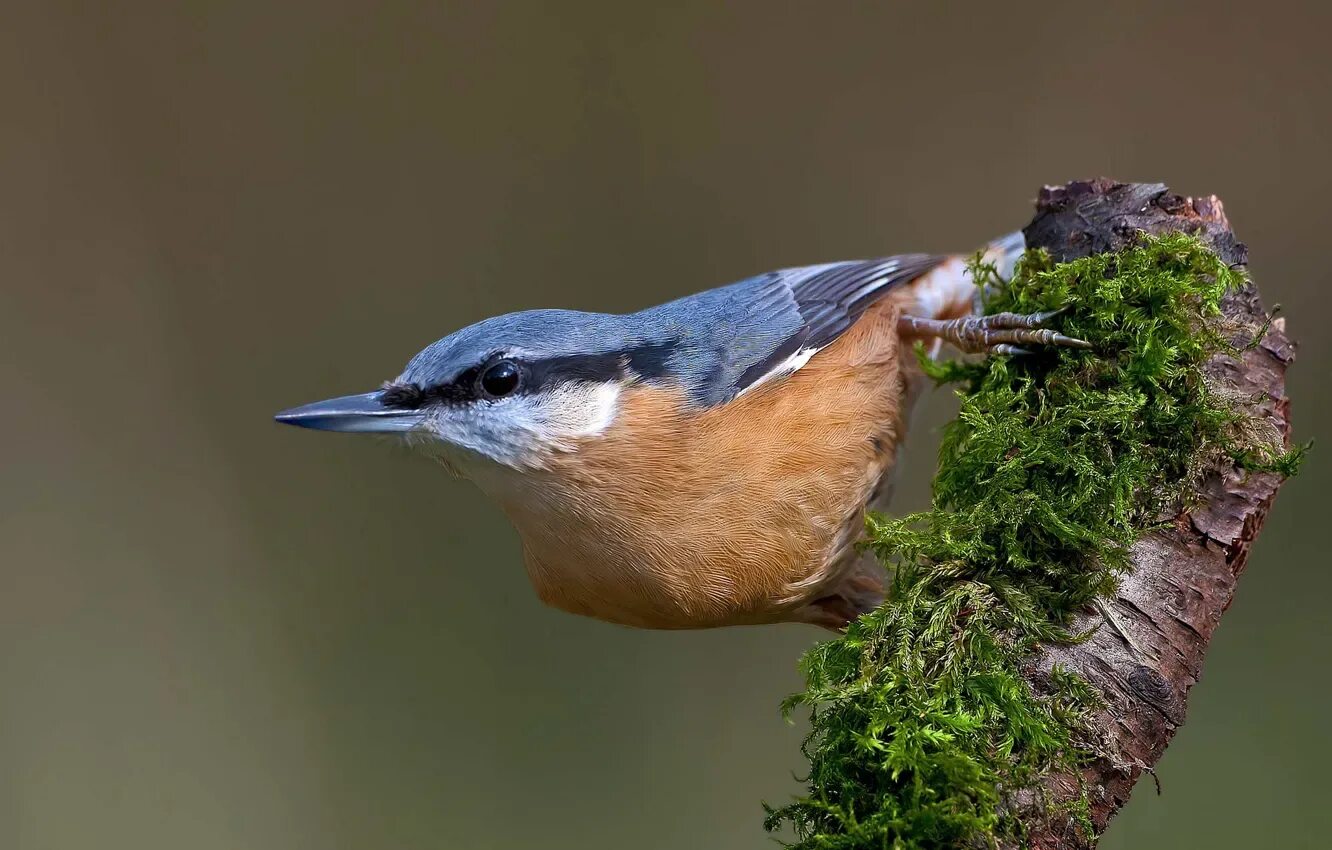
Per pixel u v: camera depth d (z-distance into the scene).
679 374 6.55
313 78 14.17
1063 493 5.16
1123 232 5.80
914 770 4.32
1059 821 4.39
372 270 14.18
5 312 13.01
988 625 4.81
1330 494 11.88
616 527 6.42
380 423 6.45
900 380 7.67
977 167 14.32
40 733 11.90
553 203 14.41
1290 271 13.30
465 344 6.44
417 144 14.30
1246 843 10.41
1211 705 11.22
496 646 12.52
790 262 14.41
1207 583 4.85
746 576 6.56
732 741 12.11
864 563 7.32
